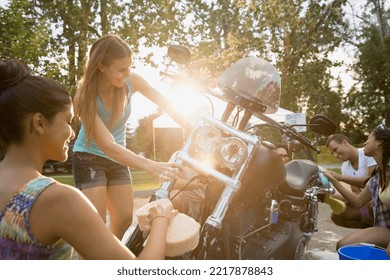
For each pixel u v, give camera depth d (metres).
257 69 2.28
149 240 1.49
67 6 23.30
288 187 2.64
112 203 3.04
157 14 23.44
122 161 2.30
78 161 2.90
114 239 1.33
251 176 1.98
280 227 2.52
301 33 24.61
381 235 3.17
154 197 1.86
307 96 27.42
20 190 1.26
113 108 2.75
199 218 2.42
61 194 1.25
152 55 23.14
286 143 2.30
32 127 1.31
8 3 13.45
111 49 2.58
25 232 1.24
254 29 24.42
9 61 1.34
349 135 37.34
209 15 27.53
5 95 1.31
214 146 1.88
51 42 20.70
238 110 2.25
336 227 5.82
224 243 2.08
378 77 31.42
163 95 2.91
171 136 21.89
